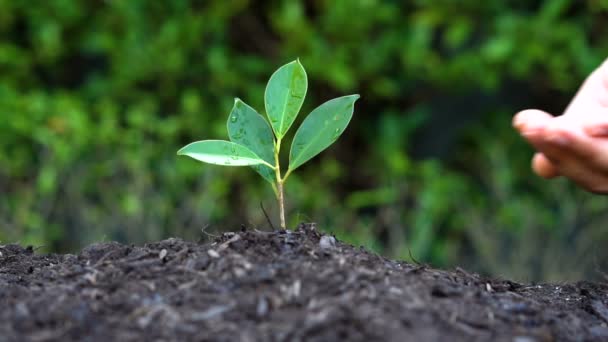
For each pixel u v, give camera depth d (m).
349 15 3.85
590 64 3.76
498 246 3.57
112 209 3.44
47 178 3.42
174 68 3.83
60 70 4.19
